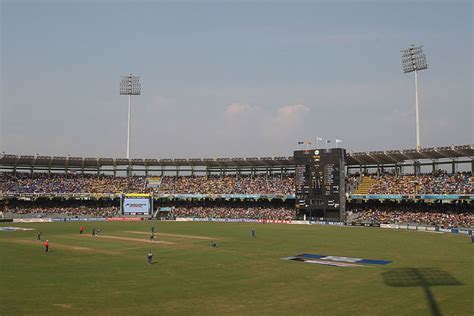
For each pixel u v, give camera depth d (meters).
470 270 41.19
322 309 27.38
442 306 27.83
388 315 25.94
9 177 123.94
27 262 45.22
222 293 31.95
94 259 47.91
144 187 133.00
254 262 46.69
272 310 27.22
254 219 115.44
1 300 28.83
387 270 41.69
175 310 27.16
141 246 60.06
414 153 101.00
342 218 101.50
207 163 134.12
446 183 99.94
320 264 45.44
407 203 106.81
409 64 107.38
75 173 136.00
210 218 119.00
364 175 118.44
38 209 120.19
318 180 104.06
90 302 28.80
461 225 86.31
